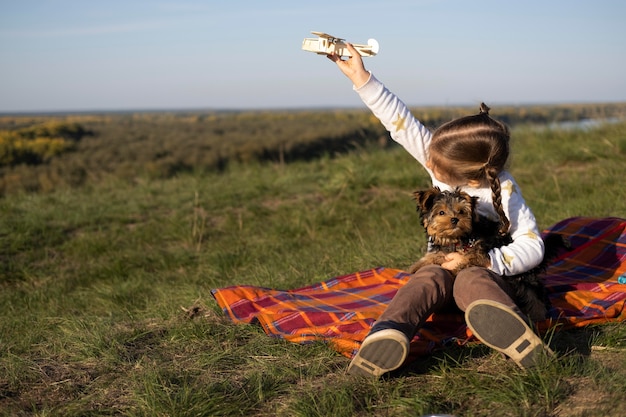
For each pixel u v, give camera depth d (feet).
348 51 12.32
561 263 15.15
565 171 30.60
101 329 13.48
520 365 9.57
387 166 35.99
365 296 14.01
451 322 11.67
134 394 9.97
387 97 12.42
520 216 11.44
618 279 13.32
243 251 23.65
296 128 129.80
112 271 23.02
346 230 25.31
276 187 33.22
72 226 28.60
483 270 10.48
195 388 10.05
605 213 21.63
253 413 9.32
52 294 20.85
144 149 99.45
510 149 11.66
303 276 17.97
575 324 11.38
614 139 33.83
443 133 11.50
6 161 84.99
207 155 85.35
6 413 9.73
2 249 25.50
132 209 30.94
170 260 23.72
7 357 12.28
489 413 8.72
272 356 11.28
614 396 8.79
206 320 13.43
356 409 9.12
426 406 8.82
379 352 9.47
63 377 11.05
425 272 10.54
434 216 11.25
